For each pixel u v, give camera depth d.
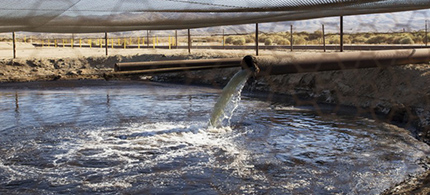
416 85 13.98
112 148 11.06
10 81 28.64
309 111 15.98
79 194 8.04
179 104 18.19
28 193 8.09
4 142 11.75
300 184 8.30
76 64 34.59
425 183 7.96
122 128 13.33
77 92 23.28
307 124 13.64
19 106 18.11
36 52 40.50
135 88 24.89
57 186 8.45
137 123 14.08
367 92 16.08
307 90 19.20
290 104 17.64
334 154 10.23
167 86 25.55
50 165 9.73
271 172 9.02
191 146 11.12
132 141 11.71
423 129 11.86
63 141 11.84
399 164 9.29
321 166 9.36
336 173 8.84
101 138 12.12
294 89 19.84
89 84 27.27
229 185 8.32
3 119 15.08
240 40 64.56
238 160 9.88
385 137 11.70
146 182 8.59
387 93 15.05
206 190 8.09
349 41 50.22
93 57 35.50
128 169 9.40
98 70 33.28
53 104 18.61
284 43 57.88
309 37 61.28
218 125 13.34
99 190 8.22
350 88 16.97
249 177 8.76
